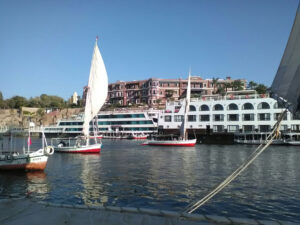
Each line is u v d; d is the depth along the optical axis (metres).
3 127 27.09
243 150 51.75
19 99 156.50
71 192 17.89
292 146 59.97
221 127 73.12
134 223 6.52
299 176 23.31
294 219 12.78
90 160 35.72
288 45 6.15
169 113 80.81
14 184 20.42
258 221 6.40
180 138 66.88
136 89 138.12
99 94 46.16
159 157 39.50
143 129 99.19
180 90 128.88
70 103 182.12
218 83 124.69
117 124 103.44
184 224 6.38
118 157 39.41
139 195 16.98
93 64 46.00
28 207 7.94
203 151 49.97
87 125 46.50
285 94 6.55
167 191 17.98
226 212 13.72
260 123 68.19
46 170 27.03
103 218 6.91
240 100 71.12
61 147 46.19
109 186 19.58
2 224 6.74
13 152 27.72
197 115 76.56
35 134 126.31
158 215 7.00
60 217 7.09
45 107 161.75
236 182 20.81
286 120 65.50
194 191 17.95
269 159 36.16
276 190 18.19
